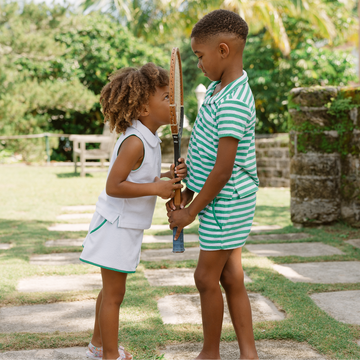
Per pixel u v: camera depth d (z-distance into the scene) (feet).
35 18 46.83
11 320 8.04
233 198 6.01
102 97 6.29
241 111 5.71
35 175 32.73
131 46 49.88
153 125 6.23
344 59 43.34
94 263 6.06
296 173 16.56
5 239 14.56
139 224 6.15
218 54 5.97
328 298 9.09
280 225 17.47
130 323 7.70
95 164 36.58
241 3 35.45
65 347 6.99
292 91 16.40
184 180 6.53
